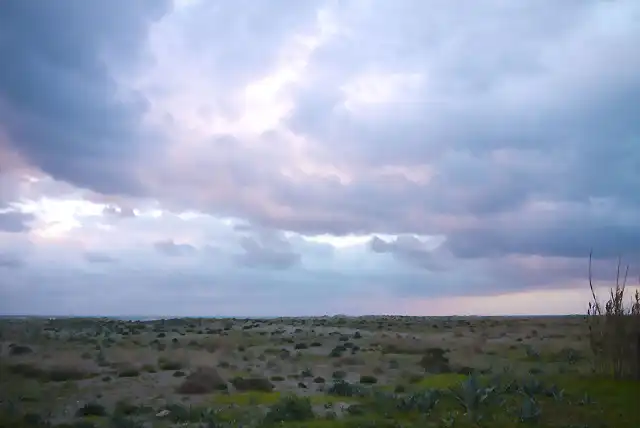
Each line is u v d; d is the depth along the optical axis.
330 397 19.20
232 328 70.50
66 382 22.81
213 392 20.66
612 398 16.41
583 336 45.72
